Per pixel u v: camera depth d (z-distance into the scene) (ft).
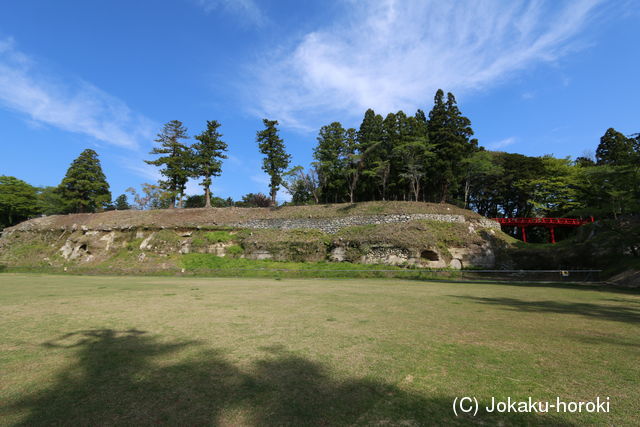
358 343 17.39
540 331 20.29
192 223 126.41
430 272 75.77
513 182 148.36
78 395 10.84
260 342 17.52
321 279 67.87
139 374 12.81
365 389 11.48
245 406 10.09
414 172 125.08
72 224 139.13
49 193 172.35
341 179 147.43
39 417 9.33
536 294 41.39
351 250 91.50
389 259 86.84
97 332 19.66
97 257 104.68
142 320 23.26
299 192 171.42
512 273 76.89
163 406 10.06
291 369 13.44
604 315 26.09
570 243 86.28
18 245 128.26
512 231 159.02
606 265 72.33
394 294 40.27
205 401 10.44
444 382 12.13
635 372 13.15
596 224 81.87
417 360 14.62
